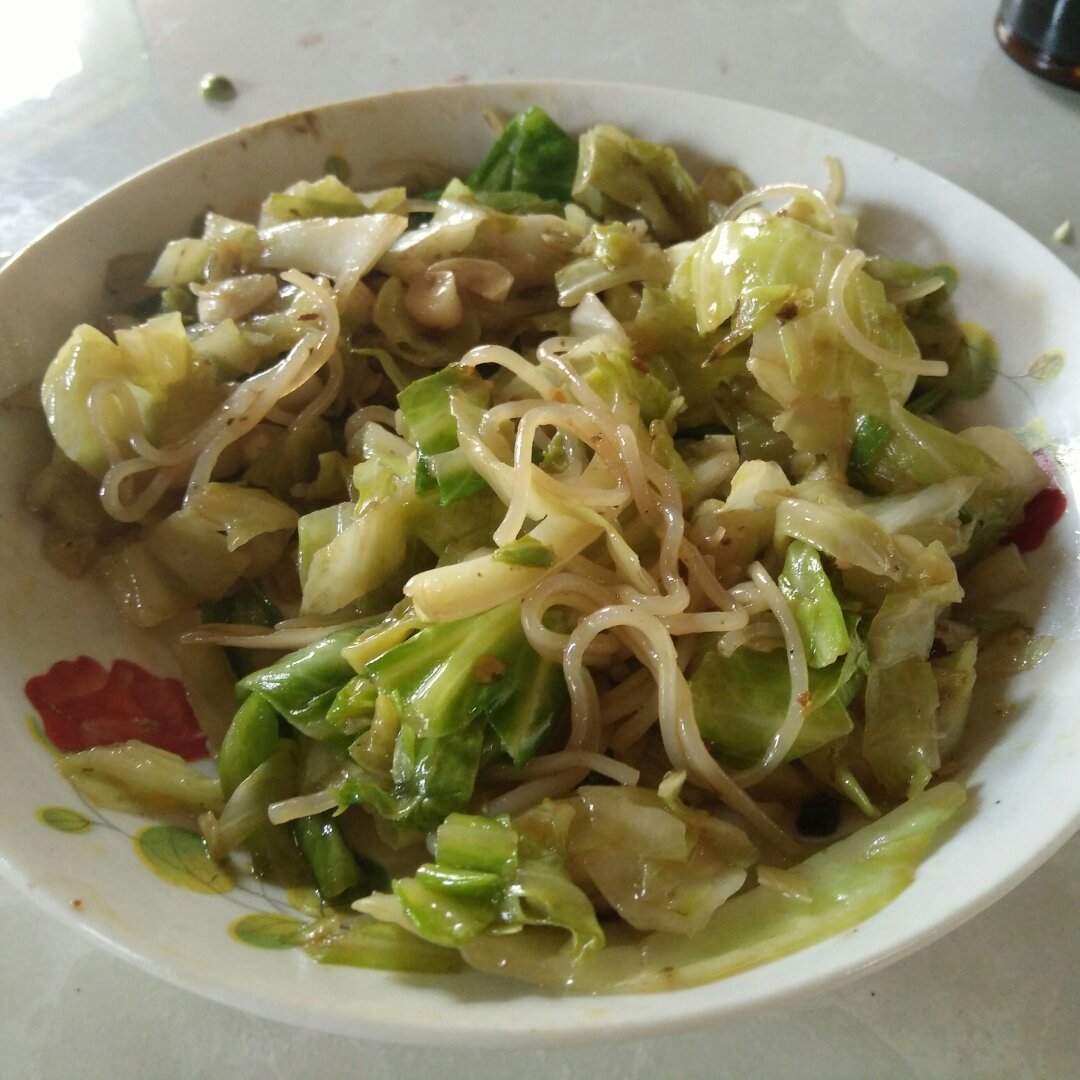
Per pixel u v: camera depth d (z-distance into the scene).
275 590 0.24
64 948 0.20
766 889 0.19
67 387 0.23
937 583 0.21
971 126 0.35
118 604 0.24
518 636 0.21
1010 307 0.25
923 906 0.17
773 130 0.29
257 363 0.26
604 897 0.19
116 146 0.35
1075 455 0.23
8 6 0.41
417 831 0.20
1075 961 0.20
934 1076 0.19
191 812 0.21
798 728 0.20
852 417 0.24
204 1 0.41
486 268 0.27
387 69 0.38
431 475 0.23
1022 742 0.20
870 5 0.39
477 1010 0.17
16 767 0.20
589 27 0.39
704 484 0.24
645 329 0.26
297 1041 0.19
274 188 0.29
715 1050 0.19
